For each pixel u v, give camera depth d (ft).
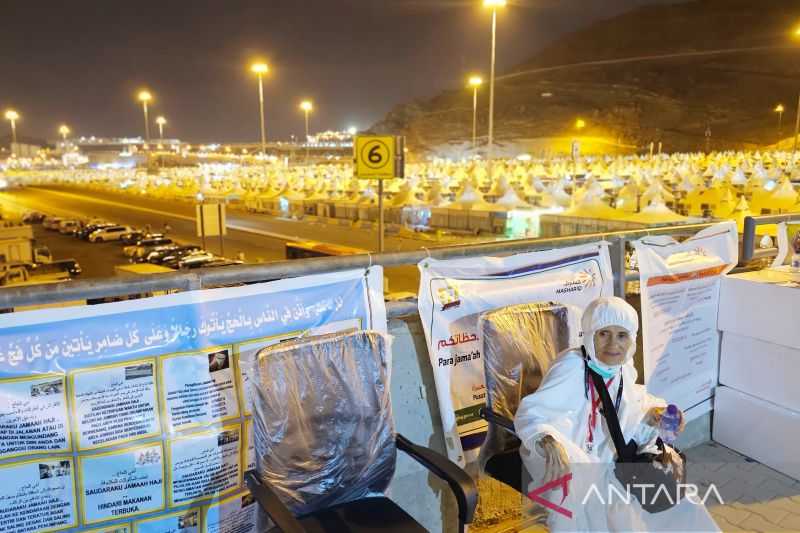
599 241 11.78
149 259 126.11
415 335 9.75
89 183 455.63
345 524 6.99
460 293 9.88
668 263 12.78
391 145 53.88
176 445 7.43
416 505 9.84
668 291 12.82
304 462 7.00
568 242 11.28
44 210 272.72
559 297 11.14
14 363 6.47
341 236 138.10
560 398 8.13
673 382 13.01
